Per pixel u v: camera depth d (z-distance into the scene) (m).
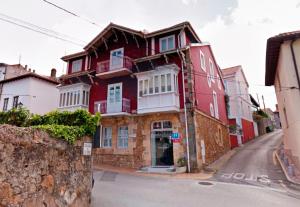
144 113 15.33
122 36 18.89
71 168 5.35
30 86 21.86
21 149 3.89
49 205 4.41
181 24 15.78
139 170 14.37
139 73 15.85
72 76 19.83
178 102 14.87
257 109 39.09
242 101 28.72
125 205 6.62
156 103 14.84
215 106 20.56
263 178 10.98
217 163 15.91
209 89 19.33
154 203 6.89
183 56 15.37
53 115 6.56
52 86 24.05
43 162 4.40
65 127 5.36
